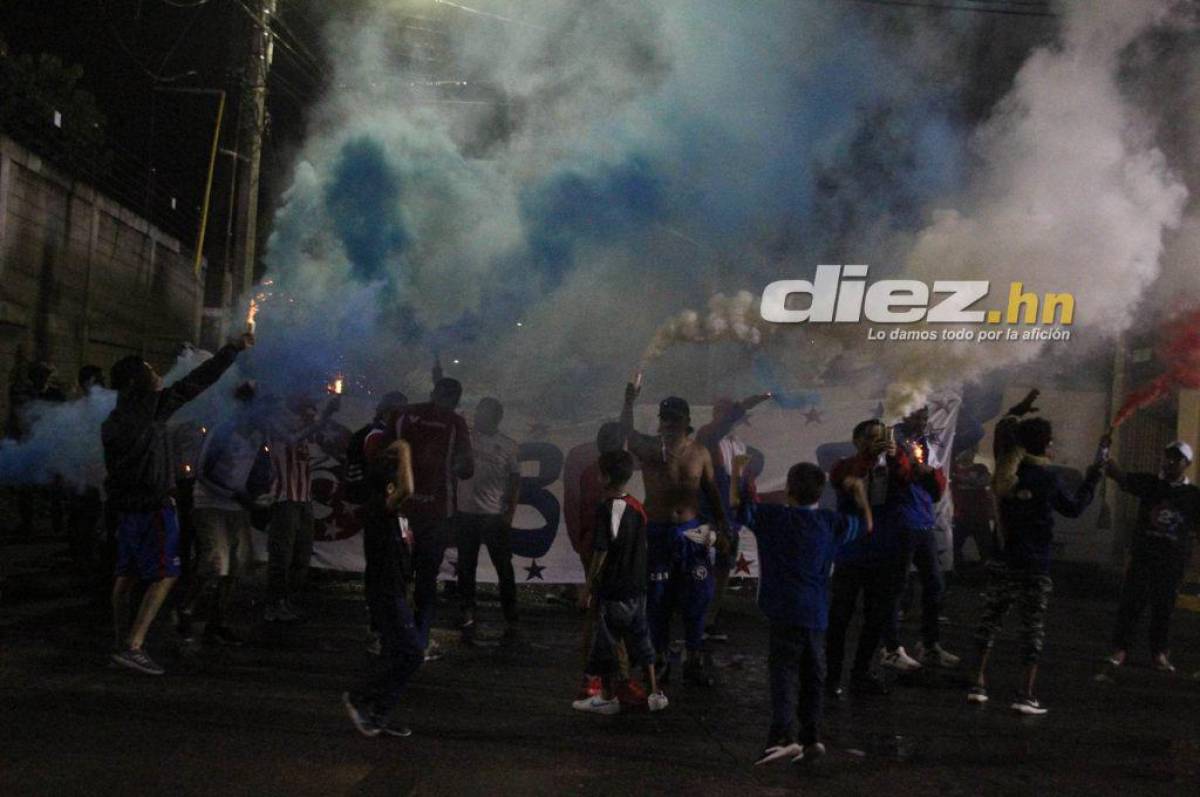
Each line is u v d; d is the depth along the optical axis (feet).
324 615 34.01
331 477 39.93
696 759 20.38
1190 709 25.89
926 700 25.98
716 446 31.68
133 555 25.05
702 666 27.40
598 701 23.32
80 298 58.08
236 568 28.76
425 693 24.57
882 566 26.03
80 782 17.62
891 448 25.90
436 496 27.35
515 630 32.81
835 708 24.98
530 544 39.60
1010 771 20.40
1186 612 41.70
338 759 19.38
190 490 29.71
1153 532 30.09
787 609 20.35
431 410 27.50
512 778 18.74
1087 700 26.45
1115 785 19.83
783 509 20.77
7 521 50.19
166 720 21.38
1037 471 25.39
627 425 26.81
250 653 27.94
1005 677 28.78
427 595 27.68
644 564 23.61
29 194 50.55
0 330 48.42
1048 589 25.46
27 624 30.17
